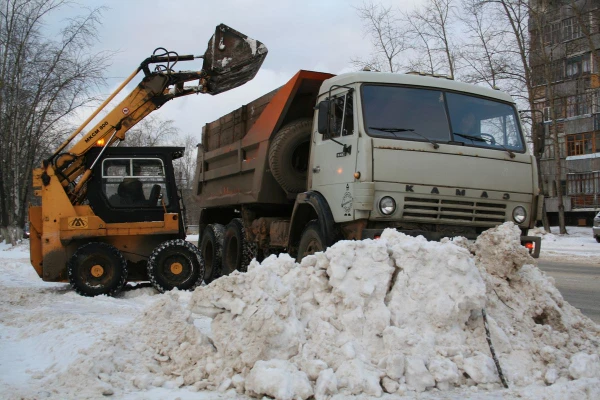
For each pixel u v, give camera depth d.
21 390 4.43
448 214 8.06
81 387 4.38
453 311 4.92
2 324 7.46
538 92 33.81
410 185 7.95
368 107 8.23
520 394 4.33
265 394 4.28
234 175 12.25
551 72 32.47
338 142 8.46
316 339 4.75
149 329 5.18
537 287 5.69
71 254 10.20
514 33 29.59
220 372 4.62
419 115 8.38
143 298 9.63
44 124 30.42
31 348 6.12
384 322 4.83
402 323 4.90
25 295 9.88
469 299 4.95
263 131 10.66
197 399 4.28
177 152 11.06
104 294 9.75
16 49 28.94
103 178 10.51
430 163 8.05
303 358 4.57
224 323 4.95
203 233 14.83
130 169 10.62
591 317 8.33
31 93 29.38
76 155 10.40
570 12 36.50
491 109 8.83
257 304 4.79
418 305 4.98
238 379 4.45
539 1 31.20
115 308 8.37
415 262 5.14
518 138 8.88
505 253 5.64
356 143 8.09
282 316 4.75
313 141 9.32
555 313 5.54
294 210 9.37
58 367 5.03
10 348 6.13
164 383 4.59
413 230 7.94
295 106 10.12
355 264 5.11
